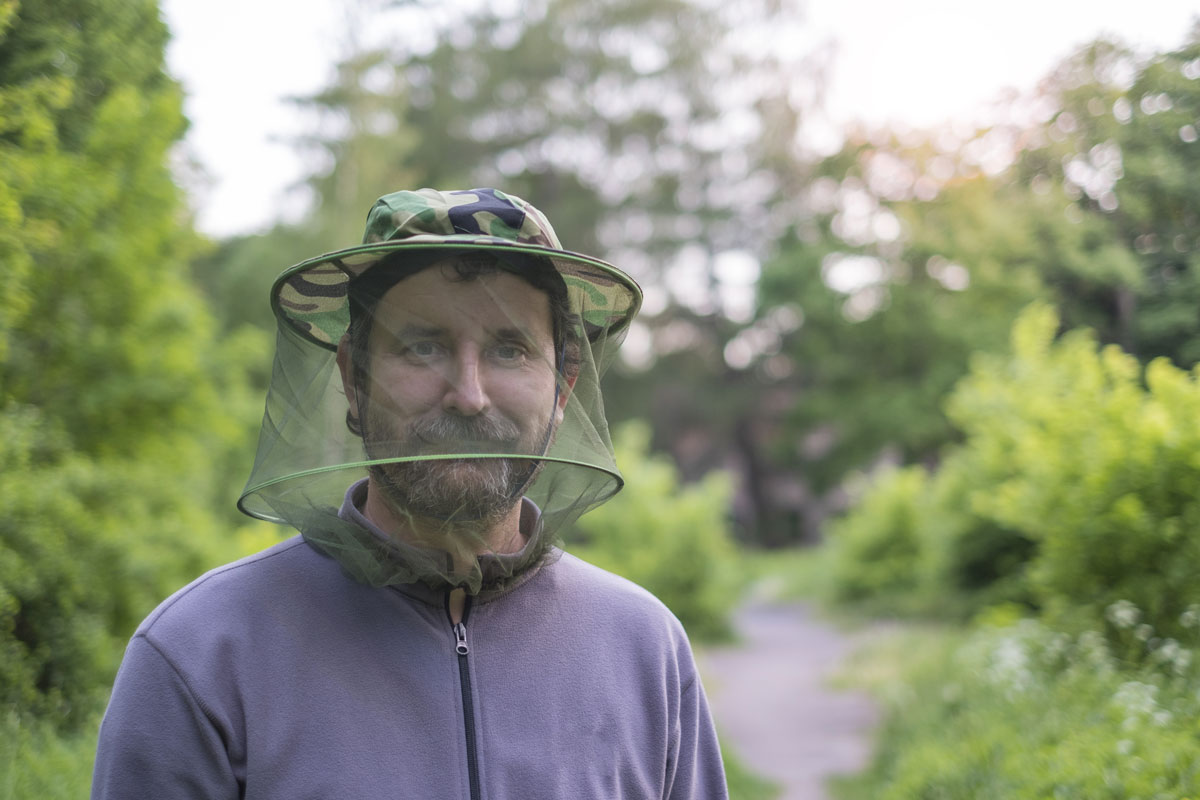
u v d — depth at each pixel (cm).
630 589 176
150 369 616
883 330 2536
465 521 148
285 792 140
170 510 623
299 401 154
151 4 542
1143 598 552
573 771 153
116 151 535
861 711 873
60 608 405
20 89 396
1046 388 682
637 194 3462
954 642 945
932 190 1636
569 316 162
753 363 3625
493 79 3234
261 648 146
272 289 152
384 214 155
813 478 3244
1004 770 445
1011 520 672
